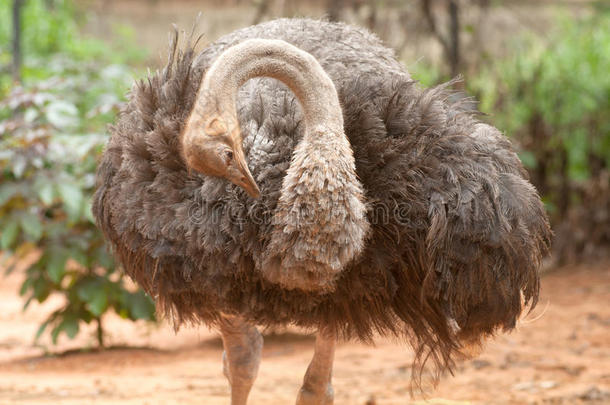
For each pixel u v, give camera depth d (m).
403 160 12.59
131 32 56.97
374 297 12.95
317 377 15.84
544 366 23.58
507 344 26.33
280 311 13.09
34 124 26.89
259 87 13.39
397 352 26.33
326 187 11.63
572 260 40.88
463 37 45.19
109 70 31.86
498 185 13.00
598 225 41.47
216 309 13.88
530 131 40.69
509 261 12.84
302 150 11.80
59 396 21.25
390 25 36.38
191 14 61.78
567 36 48.84
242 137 12.66
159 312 14.34
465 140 13.16
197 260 12.85
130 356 26.89
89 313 27.66
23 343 29.86
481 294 12.84
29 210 26.72
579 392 20.80
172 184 12.87
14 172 26.00
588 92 42.78
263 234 12.27
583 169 43.66
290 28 15.19
